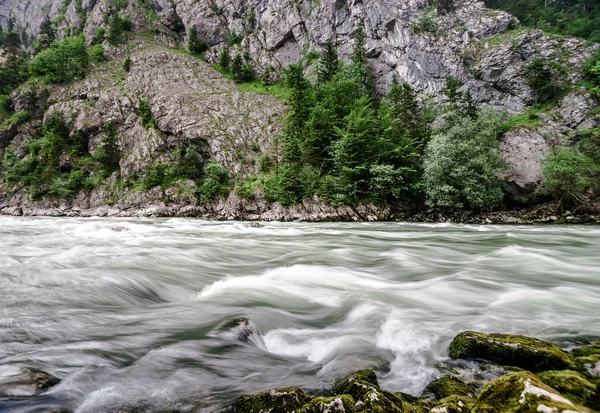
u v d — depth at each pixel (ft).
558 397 7.59
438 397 10.75
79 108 196.03
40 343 14.96
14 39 303.07
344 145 121.90
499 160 106.73
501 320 17.94
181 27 290.15
